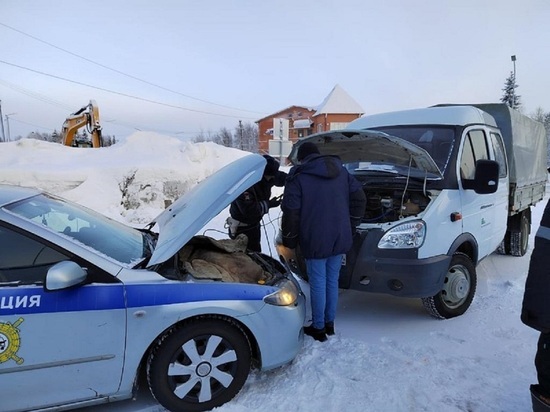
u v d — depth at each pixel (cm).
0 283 239
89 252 259
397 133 487
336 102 4559
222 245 368
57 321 239
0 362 231
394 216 432
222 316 278
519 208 616
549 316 196
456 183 420
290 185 362
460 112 484
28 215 273
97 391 254
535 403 221
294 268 458
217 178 337
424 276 375
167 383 267
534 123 717
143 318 256
